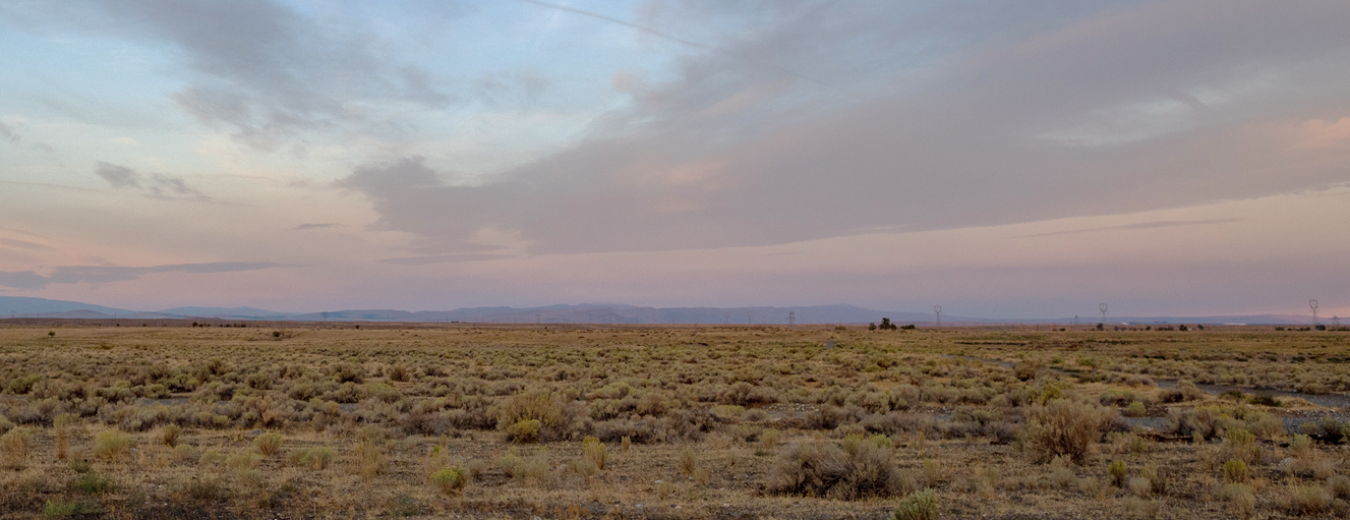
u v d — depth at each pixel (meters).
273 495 11.42
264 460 15.49
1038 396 30.14
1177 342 95.25
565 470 15.35
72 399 27.81
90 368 45.34
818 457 13.64
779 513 11.21
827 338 116.31
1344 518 10.74
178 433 18.20
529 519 10.53
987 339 113.12
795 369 48.75
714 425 22.38
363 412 24.33
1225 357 63.03
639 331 169.50
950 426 20.56
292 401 28.14
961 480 13.66
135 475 12.61
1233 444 17.38
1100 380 41.03
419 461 16.12
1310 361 57.78
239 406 25.53
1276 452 16.88
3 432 18.84
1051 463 15.66
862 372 47.38
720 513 11.20
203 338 104.50
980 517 10.91
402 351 72.69
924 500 10.55
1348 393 34.31
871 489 12.78
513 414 21.47
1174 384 39.66
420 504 11.21
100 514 9.87
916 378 40.75
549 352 70.50
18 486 11.12
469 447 18.80
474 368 48.66
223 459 14.96
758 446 19.03
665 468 15.69
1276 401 29.41
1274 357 62.00
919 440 18.19
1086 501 12.05
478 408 25.20
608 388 33.12
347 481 12.98
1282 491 12.59
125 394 29.88
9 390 33.62
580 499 12.05
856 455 13.60
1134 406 26.45
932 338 117.62
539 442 19.73
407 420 21.72
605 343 95.06
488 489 12.89
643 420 23.20
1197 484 13.41
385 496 11.62
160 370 39.97
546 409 21.44
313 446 17.91
